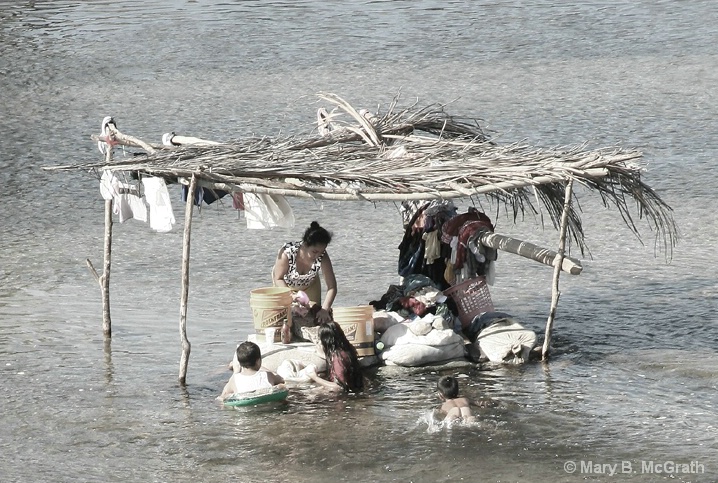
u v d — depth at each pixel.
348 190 39.66
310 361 41.44
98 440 36.09
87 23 141.75
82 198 73.38
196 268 57.91
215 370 42.75
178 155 41.75
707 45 118.00
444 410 37.00
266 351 42.12
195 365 43.44
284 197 41.81
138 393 40.41
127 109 99.00
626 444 34.25
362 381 40.38
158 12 148.88
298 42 127.88
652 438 34.66
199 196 42.38
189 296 53.06
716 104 92.00
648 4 145.25
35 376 42.56
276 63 117.06
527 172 39.56
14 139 89.88
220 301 52.22
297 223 66.69
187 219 40.53
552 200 43.78
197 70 114.88
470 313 45.19
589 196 70.12
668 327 46.28
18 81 112.19
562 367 41.84
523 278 54.94
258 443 35.31
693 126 85.62
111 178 42.91
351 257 59.00
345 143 48.56
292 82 107.56
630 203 67.88
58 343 46.53
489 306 45.47
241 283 55.09
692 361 41.84
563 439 34.81
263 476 32.78
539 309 49.78
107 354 45.06
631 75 105.12
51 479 33.09
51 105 101.69
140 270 57.78
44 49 126.81
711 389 38.78
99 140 45.81
